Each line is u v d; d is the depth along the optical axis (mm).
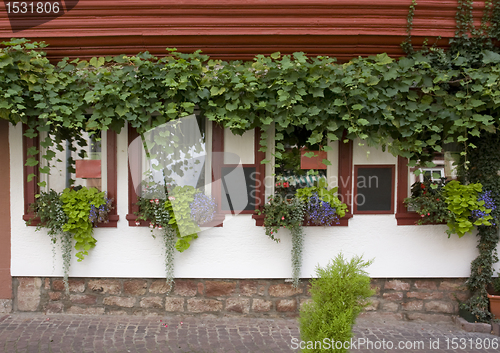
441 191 4367
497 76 3893
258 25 4223
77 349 3645
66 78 4047
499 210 4262
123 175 4520
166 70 4035
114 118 4152
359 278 2684
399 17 4215
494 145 4293
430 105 4168
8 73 3822
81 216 4203
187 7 4203
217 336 3998
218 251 4535
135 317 4504
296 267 4418
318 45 4332
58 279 4570
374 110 3943
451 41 4215
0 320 4332
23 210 4508
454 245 4523
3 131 4477
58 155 4582
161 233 4516
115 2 4188
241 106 3977
